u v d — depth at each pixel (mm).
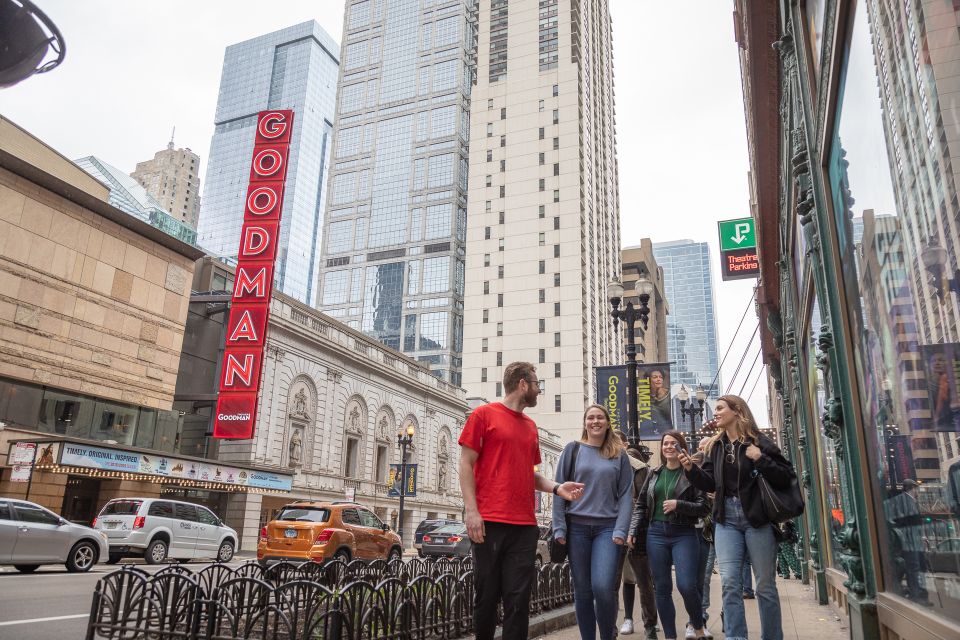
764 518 5043
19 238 22906
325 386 37031
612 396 19172
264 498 33000
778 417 24188
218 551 18547
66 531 13336
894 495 3947
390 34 141625
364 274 129125
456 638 6910
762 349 21719
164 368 28531
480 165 94312
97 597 6062
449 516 49594
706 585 8078
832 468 8461
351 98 142125
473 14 138375
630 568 7684
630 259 126188
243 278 31125
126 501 16797
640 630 7945
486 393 83812
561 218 87500
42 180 23641
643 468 7434
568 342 82188
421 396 48000
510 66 97125
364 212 133000
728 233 23469
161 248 28906
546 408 80562
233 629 5555
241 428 29453
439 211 125750
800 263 9625
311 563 7965
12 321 22422
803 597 11539
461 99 130500
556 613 8234
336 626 5078
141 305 27641
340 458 37906
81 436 24406
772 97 9836
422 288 122688
